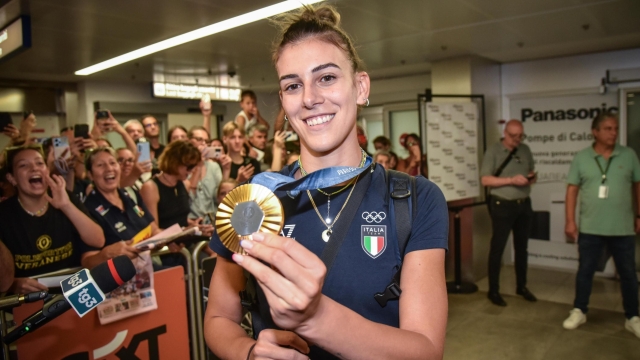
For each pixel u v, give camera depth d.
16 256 2.09
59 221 2.27
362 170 0.74
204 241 2.52
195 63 5.07
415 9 3.21
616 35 4.16
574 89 5.12
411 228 0.77
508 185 4.19
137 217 2.76
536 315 3.93
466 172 4.65
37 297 1.14
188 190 3.77
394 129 7.11
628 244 3.43
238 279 0.89
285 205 0.85
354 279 0.76
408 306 0.70
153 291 2.25
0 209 2.12
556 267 5.41
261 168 4.52
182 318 2.39
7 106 5.97
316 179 0.73
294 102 0.81
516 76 5.52
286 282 0.52
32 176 2.12
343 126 0.81
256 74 5.94
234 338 0.80
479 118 5.06
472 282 4.91
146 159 3.34
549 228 5.42
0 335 1.82
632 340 3.38
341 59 0.80
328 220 0.81
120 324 2.16
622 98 4.82
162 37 3.77
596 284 4.82
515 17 3.49
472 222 4.95
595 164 3.47
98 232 2.39
